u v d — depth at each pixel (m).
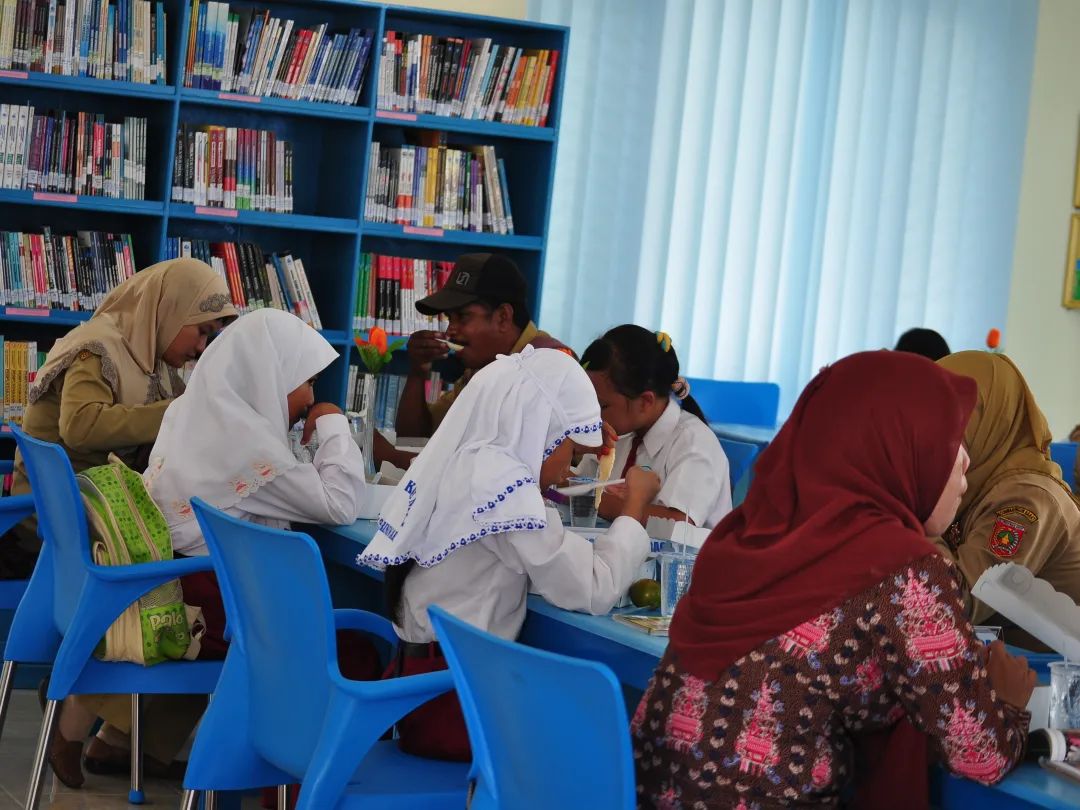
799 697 1.58
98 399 3.42
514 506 2.23
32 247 4.45
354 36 4.75
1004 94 6.23
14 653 2.96
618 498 2.80
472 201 4.97
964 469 1.73
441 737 2.26
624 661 2.12
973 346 6.30
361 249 5.08
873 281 6.05
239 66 4.62
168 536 2.76
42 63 4.37
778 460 1.73
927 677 1.53
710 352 5.71
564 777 1.50
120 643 2.66
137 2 4.46
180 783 3.29
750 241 5.77
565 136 5.37
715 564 1.71
